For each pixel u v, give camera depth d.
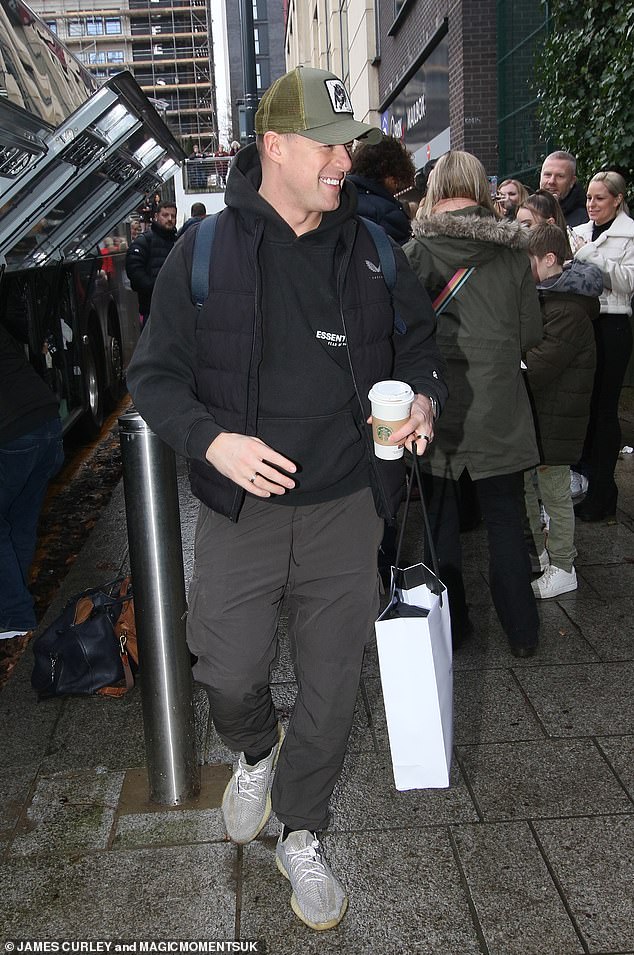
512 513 3.48
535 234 3.78
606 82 6.91
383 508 2.23
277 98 1.99
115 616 3.50
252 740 2.41
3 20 5.46
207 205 22.14
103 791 2.85
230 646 2.20
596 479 5.03
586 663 3.54
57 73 6.58
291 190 2.04
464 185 3.22
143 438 2.54
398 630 2.12
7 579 3.94
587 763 2.91
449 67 11.52
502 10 10.50
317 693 2.23
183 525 5.39
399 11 14.49
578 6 7.45
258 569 2.21
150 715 2.70
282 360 2.12
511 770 2.88
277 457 1.92
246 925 2.30
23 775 2.96
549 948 2.20
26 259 5.67
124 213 7.32
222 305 2.06
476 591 4.25
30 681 3.62
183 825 2.67
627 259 4.85
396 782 2.23
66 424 6.55
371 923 2.29
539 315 3.32
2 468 3.79
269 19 48.72
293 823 2.32
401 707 2.17
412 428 2.10
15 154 4.06
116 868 2.51
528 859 2.49
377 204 3.71
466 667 3.54
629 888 2.38
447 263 3.18
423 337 2.40
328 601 2.23
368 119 17.86
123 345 9.54
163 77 97.25
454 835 2.59
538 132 9.42
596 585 4.25
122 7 96.12
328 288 2.13
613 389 4.91
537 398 3.86
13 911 2.37
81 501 6.74
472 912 2.31
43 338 5.85
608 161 7.13
